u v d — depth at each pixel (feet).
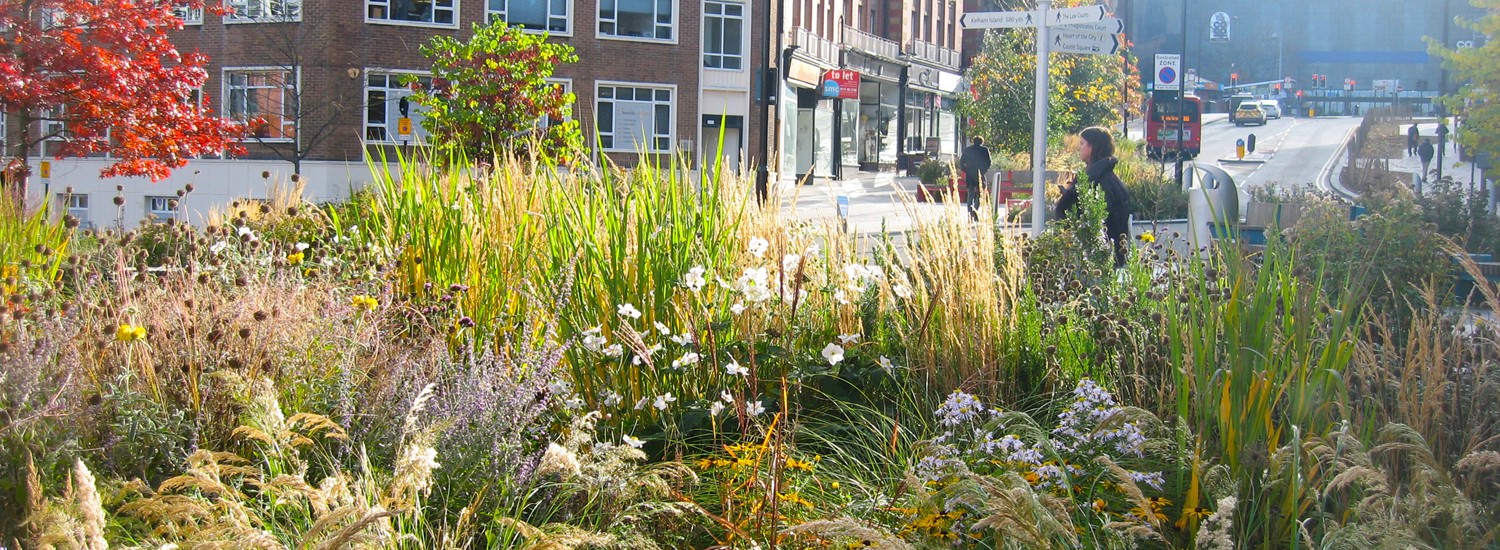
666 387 18.30
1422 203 55.36
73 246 25.54
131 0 72.69
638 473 14.80
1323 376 14.16
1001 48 144.77
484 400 14.44
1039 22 44.11
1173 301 15.34
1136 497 12.13
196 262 18.61
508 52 70.38
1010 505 10.81
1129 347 19.07
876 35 200.85
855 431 17.39
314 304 17.30
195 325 15.48
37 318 15.46
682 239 19.38
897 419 17.26
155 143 72.28
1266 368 13.99
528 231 21.40
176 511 10.52
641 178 20.76
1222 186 38.50
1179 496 14.15
